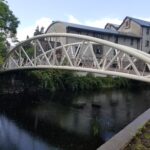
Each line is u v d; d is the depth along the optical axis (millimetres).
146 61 21625
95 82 52312
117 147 5852
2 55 43031
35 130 24359
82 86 49781
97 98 41719
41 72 46688
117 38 58875
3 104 36094
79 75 51812
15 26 44156
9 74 44656
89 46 25750
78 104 36500
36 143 20891
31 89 46281
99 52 48562
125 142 6414
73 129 24438
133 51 22594
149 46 63781
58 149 19516
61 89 48531
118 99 41406
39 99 40125
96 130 24016
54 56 30656
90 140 21453
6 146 20344
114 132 23344
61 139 21812
